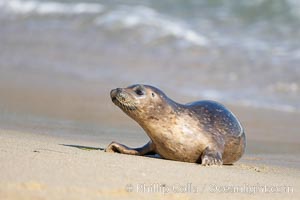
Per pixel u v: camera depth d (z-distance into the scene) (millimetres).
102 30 76562
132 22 76125
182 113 29656
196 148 29281
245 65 64438
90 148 32000
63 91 60875
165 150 29500
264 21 74312
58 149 28141
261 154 37844
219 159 28703
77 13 81375
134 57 69688
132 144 37000
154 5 80875
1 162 22656
